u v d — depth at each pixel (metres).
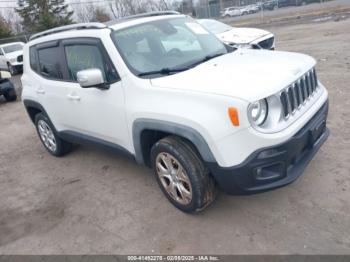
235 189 3.02
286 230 3.11
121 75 3.61
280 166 2.93
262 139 2.80
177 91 3.14
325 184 3.64
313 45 11.97
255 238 3.08
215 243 3.10
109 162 5.05
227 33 9.70
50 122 5.10
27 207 4.26
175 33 4.21
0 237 3.74
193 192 3.23
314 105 3.37
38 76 5.02
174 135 3.33
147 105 3.32
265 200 3.55
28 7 45.31
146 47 3.84
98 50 3.85
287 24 22.38
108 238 3.42
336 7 26.08
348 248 2.81
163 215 3.61
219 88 2.97
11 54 18.94
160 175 3.58
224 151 2.87
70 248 3.37
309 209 3.32
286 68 3.23
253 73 3.16
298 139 2.97
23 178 5.11
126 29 3.93
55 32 4.73
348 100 5.78
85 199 4.19
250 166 2.84
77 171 4.97
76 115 4.36
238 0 35.38
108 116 3.86
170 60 3.78
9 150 6.47
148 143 3.65
